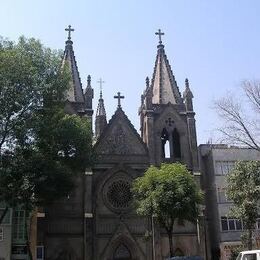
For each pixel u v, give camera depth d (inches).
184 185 1839.3
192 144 2513.5
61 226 2245.3
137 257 2263.8
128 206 2340.1
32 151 1585.9
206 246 2349.9
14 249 2123.5
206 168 2662.4
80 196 2310.5
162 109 2581.2
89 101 2506.2
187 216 1822.1
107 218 2304.4
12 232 2128.4
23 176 1552.7
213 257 2484.0
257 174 1632.6
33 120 1568.7
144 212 1866.4
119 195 2356.1
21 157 1566.2
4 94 1529.3
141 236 2299.5
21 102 1542.8
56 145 1633.9
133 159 2433.6
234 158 2593.5
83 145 1674.5
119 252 2278.5
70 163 1681.8
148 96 2566.4
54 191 1573.6
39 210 2196.1
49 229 2229.3
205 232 2361.0
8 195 1546.5
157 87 2684.5
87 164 1722.4
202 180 2640.3
